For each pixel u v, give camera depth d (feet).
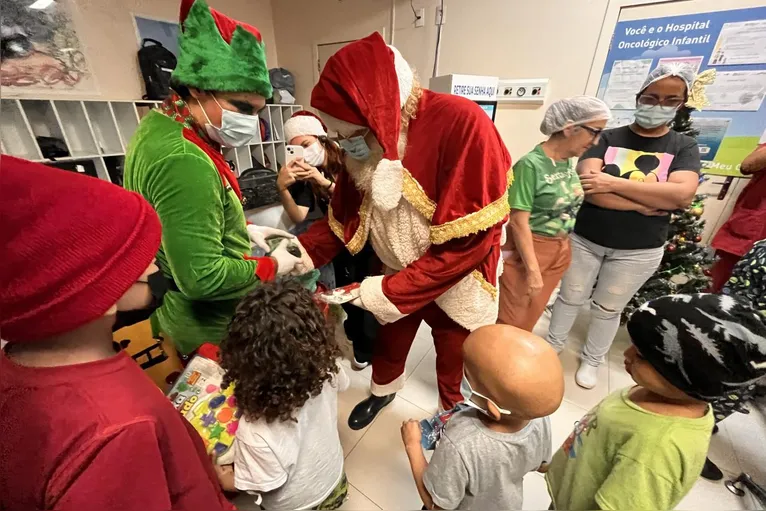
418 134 3.06
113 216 1.36
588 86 6.96
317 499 3.07
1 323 1.22
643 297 5.64
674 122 5.18
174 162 2.47
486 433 2.25
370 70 2.67
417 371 6.05
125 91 7.40
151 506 1.42
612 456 2.17
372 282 3.34
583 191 4.69
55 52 6.23
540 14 6.98
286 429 2.56
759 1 5.33
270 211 6.63
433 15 8.12
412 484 4.17
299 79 11.07
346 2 9.14
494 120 8.23
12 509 1.34
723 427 4.71
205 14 2.57
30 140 6.29
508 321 5.55
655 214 4.54
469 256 3.06
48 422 1.30
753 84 5.72
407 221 3.37
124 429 1.34
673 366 1.82
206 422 2.99
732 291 3.68
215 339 3.61
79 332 1.42
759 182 5.26
